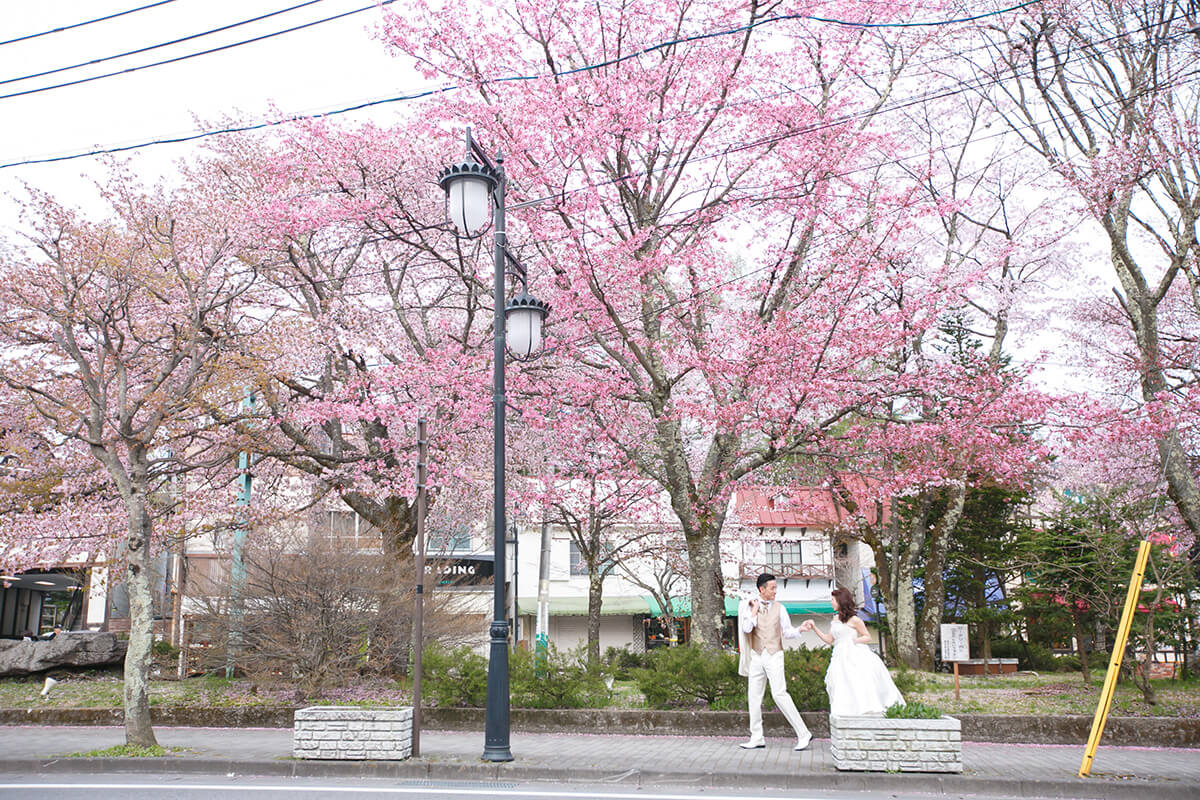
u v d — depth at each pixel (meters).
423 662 13.52
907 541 25.23
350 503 19.48
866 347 13.59
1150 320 14.12
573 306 14.64
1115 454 18.00
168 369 11.95
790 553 36.53
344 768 9.37
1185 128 13.27
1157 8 13.36
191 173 19.52
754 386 13.80
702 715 12.11
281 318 17.38
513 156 14.28
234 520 17.77
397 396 16.78
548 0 14.93
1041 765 9.16
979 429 14.14
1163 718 11.23
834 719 8.90
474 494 20.48
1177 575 14.98
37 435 16.95
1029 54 14.81
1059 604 17.84
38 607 38.38
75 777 9.34
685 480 14.55
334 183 17.16
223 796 7.70
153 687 16.39
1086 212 15.90
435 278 19.91
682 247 14.86
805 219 14.73
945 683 18.00
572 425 15.88
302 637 15.21
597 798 7.47
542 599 22.95
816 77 15.76
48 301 14.09
